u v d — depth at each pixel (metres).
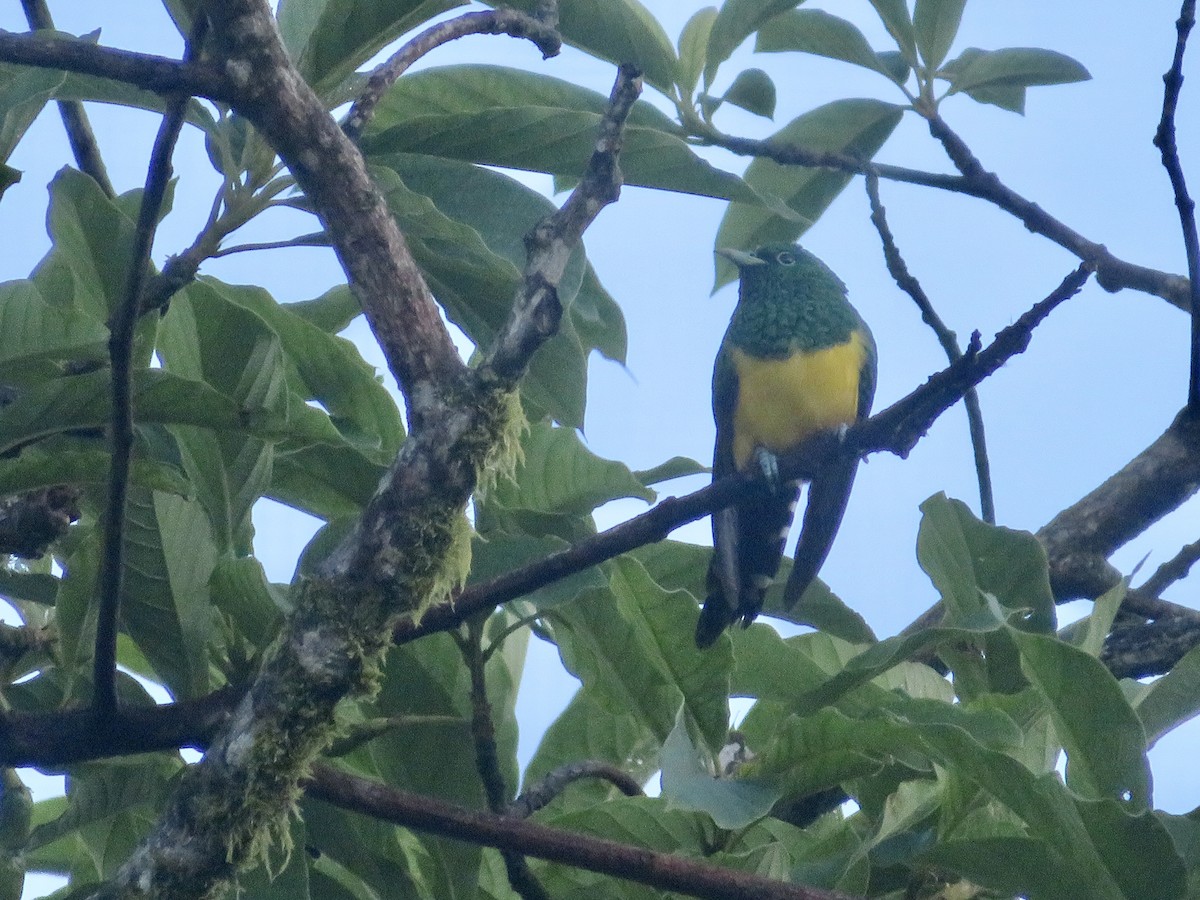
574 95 8.71
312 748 5.29
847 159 10.26
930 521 7.23
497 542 6.61
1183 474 9.44
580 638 6.86
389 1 6.21
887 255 8.28
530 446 7.27
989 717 6.07
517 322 5.27
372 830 6.88
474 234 6.25
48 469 5.59
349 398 7.48
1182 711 6.46
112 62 4.93
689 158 6.89
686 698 6.74
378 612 5.27
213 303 6.47
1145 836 5.15
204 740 5.78
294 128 5.14
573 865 5.65
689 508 5.93
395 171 6.44
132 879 5.20
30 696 6.68
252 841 5.27
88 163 8.14
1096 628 6.93
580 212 5.28
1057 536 9.39
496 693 7.66
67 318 5.64
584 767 7.05
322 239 6.18
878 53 10.70
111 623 5.47
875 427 6.46
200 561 6.32
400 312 5.28
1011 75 10.25
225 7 4.97
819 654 8.18
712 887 5.50
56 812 8.26
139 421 5.59
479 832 5.70
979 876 5.74
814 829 7.77
